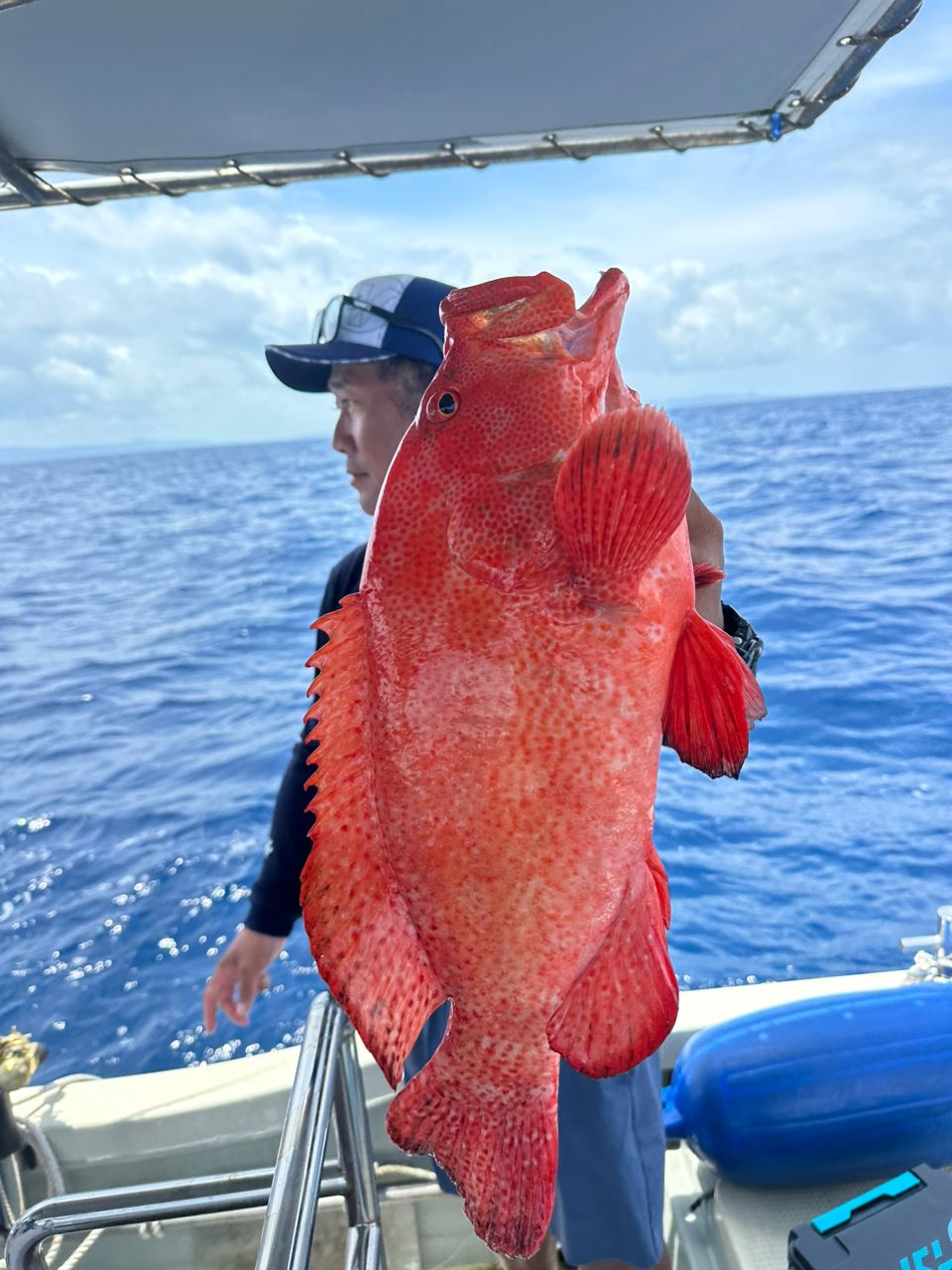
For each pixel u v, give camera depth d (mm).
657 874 838
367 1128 1806
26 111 2512
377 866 848
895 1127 2287
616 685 773
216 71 2355
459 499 789
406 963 851
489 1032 840
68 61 2246
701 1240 2400
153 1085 2998
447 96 2561
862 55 2365
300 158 2895
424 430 809
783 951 6297
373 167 2947
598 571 743
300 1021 6121
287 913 2488
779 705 9578
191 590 20062
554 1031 812
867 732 8961
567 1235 2033
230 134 2709
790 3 2086
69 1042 6152
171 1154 2842
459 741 801
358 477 2256
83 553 26188
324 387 2281
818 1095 2270
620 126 2789
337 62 2328
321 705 846
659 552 745
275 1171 1365
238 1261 2836
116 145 2732
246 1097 2885
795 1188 2371
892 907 6613
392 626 811
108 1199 1634
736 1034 2422
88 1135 2840
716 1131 2322
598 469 700
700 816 7812
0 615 18938
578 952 815
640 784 800
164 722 12039
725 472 25188
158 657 15031
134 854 8484
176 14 2061
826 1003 2479
